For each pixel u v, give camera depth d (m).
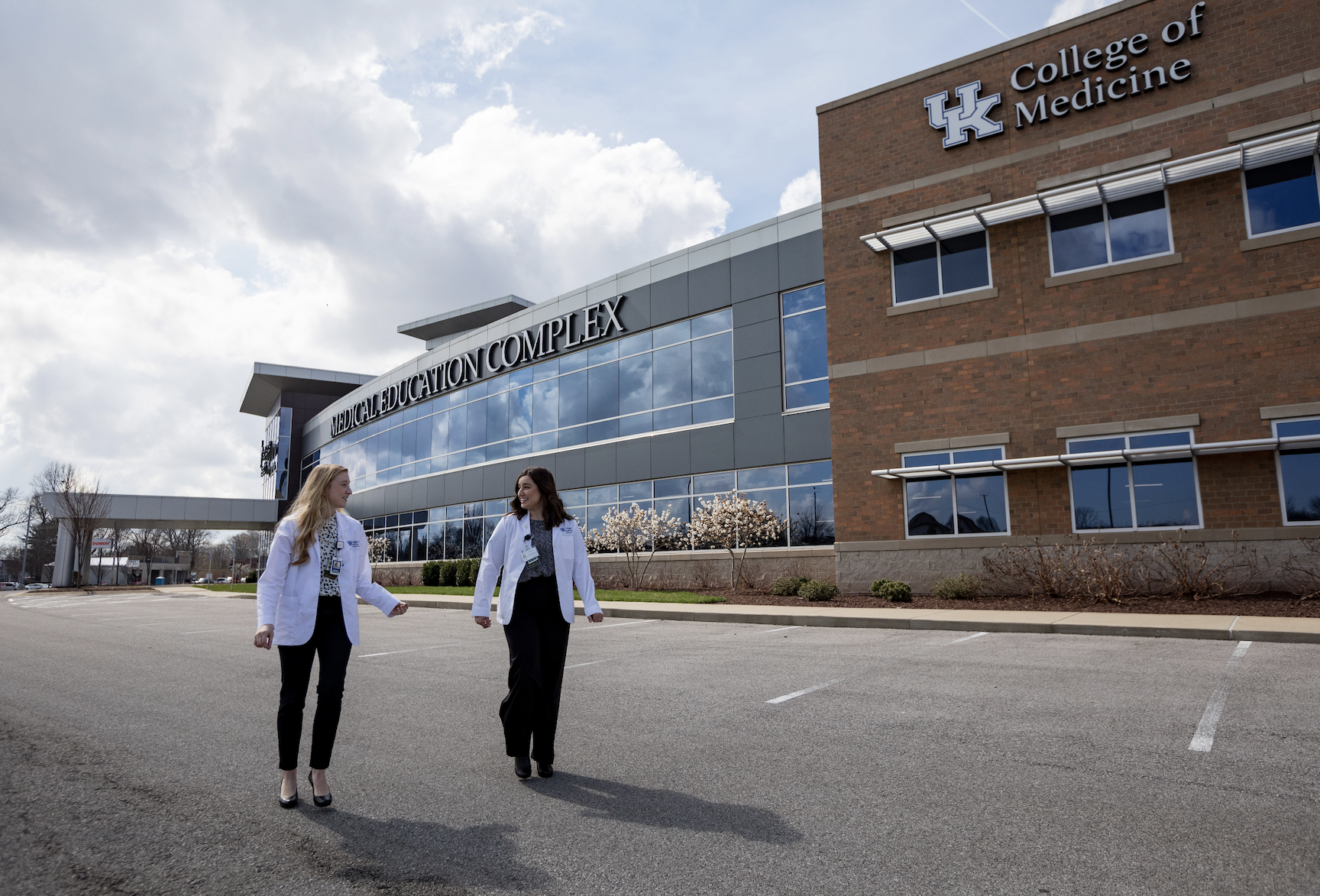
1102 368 15.54
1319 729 5.26
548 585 4.74
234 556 101.81
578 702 6.80
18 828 3.84
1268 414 13.95
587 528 25.73
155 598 31.64
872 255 18.45
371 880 3.21
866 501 17.75
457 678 8.26
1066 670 7.88
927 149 18.12
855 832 3.63
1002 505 16.27
